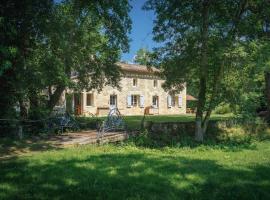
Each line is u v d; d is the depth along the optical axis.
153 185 8.88
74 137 17.72
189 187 8.83
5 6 13.98
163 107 52.81
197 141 17.75
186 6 17.36
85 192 8.45
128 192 8.42
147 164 11.12
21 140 16.52
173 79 18.39
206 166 11.00
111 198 8.07
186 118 36.41
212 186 8.95
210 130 20.64
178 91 19.59
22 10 14.60
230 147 16.33
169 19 17.47
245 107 21.03
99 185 8.89
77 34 21.69
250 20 17.09
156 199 8.05
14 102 17.70
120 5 20.98
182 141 17.20
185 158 12.52
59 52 19.91
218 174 9.98
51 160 11.66
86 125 22.44
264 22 17.53
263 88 24.69
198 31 17.31
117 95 47.25
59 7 19.42
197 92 19.95
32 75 17.78
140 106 49.88
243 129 21.75
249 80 18.08
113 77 26.80
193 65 17.72
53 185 8.94
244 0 16.94
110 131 18.94
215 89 18.11
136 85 49.53
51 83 20.75
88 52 23.86
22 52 15.70
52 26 17.16
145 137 17.30
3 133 17.20
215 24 17.31
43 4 15.62
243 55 15.73
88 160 11.66
